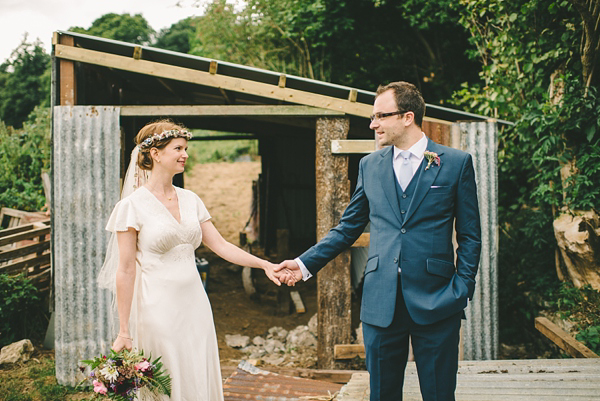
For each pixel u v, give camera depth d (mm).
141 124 7332
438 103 10523
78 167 4867
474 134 4973
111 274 3006
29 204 8992
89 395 4664
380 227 2557
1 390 4621
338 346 5238
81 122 4867
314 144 11438
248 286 8148
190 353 2719
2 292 5727
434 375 2426
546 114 5398
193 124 8961
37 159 10656
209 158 24906
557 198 5715
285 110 5090
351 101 5074
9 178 9852
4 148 10508
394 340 2490
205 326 2820
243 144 25781
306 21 9922
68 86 5000
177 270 2742
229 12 11164
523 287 6324
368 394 3584
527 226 6230
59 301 4883
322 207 5191
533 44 5863
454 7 8484
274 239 11516
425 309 2379
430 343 2416
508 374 3645
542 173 5887
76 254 4875
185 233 2777
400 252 2459
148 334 2678
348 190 5188
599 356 4090
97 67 5668
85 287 4879
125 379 2500
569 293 5383
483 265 4996
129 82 6918
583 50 5160
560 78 5480
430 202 2459
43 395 4594
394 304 2439
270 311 7477
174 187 2920
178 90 6656
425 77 10305
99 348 4883
